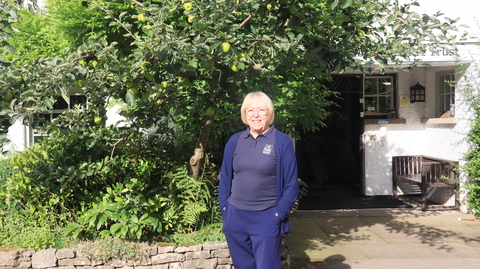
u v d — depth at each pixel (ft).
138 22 12.55
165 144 17.12
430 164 23.94
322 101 19.42
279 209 10.25
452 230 20.51
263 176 10.32
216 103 14.65
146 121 14.33
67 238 14.75
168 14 11.13
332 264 16.02
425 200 23.93
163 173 16.31
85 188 16.33
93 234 14.98
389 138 27.61
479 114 21.89
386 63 13.48
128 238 14.56
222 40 10.85
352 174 31.94
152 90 12.80
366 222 21.94
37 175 14.33
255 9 12.37
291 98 17.28
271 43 11.80
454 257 16.83
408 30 12.08
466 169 22.39
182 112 15.19
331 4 11.77
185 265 14.24
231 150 10.80
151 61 11.37
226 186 11.00
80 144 15.35
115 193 15.37
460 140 23.48
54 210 15.62
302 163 31.60
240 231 10.56
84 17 16.58
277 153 10.28
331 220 22.27
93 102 13.42
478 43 22.27
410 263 16.17
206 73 14.76
